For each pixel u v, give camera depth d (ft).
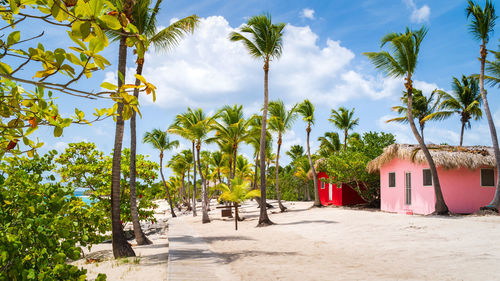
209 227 63.26
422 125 90.53
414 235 37.81
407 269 23.15
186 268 24.12
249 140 94.68
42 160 24.25
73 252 11.03
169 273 22.36
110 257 35.40
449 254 27.20
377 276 21.58
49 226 11.52
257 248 34.40
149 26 43.06
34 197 13.16
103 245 47.73
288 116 89.66
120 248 33.17
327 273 22.85
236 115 85.30
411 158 61.62
